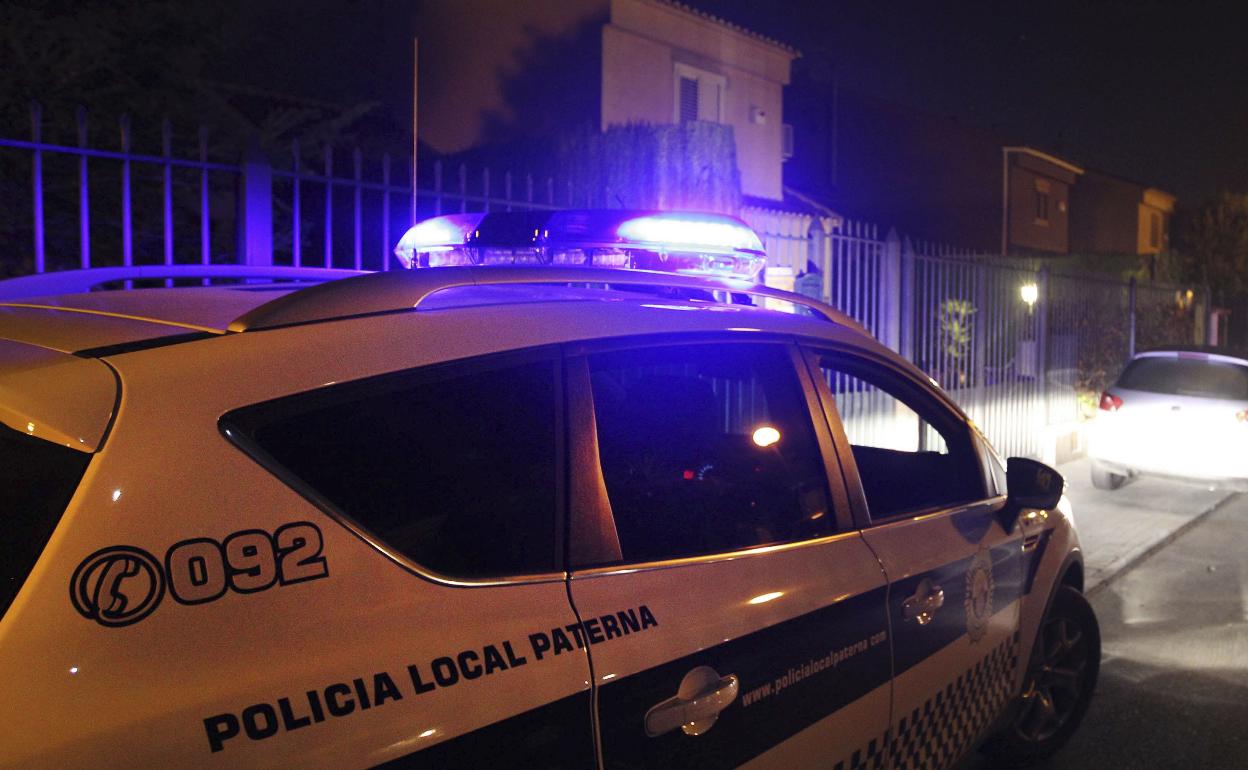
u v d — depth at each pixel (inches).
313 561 61.2
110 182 251.1
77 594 52.3
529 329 80.1
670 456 92.8
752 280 132.3
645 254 122.6
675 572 83.2
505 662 66.9
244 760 53.8
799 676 89.7
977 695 125.0
